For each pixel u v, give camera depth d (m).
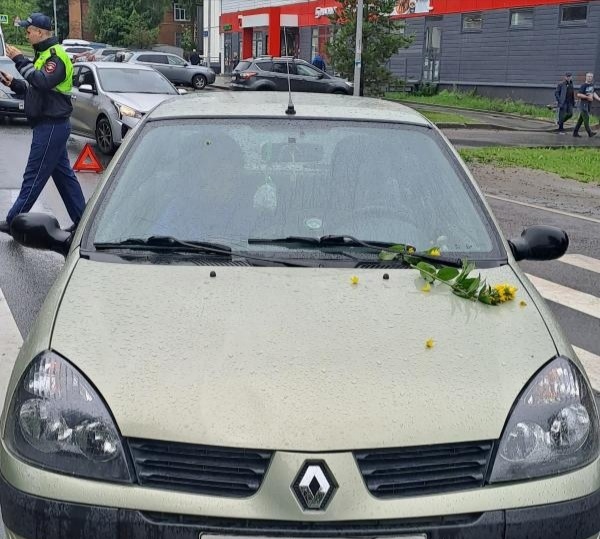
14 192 11.24
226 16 54.78
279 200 3.74
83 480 2.52
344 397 2.61
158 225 3.60
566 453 2.66
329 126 4.11
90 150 13.05
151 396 2.60
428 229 3.68
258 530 2.43
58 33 90.25
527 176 15.04
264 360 2.73
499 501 2.53
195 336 2.84
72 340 2.82
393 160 3.97
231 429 2.51
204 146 3.96
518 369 2.80
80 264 3.34
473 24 33.97
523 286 3.37
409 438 2.53
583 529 2.60
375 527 2.46
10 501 2.58
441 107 31.22
